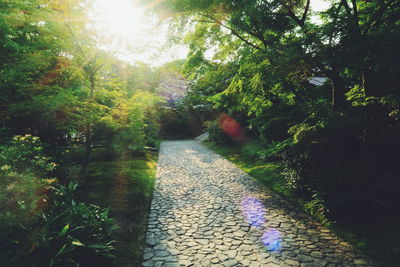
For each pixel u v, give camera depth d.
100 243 3.70
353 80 6.89
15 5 5.14
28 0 5.30
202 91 25.98
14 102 6.16
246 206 6.29
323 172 5.94
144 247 4.38
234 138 17.64
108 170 9.40
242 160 12.34
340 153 5.71
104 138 9.41
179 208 6.23
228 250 4.22
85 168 7.33
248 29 6.05
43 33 6.04
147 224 5.32
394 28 3.84
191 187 8.05
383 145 5.74
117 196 6.79
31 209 3.59
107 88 8.68
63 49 6.46
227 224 5.25
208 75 8.99
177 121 27.81
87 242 3.57
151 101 7.96
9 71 5.79
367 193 5.09
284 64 4.57
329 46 4.07
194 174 9.84
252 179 8.88
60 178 6.88
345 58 4.03
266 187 7.88
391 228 4.50
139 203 6.51
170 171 10.42
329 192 5.36
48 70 7.11
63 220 3.70
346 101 6.12
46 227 3.37
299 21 6.02
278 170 9.44
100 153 12.56
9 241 3.16
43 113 6.36
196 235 4.79
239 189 7.73
